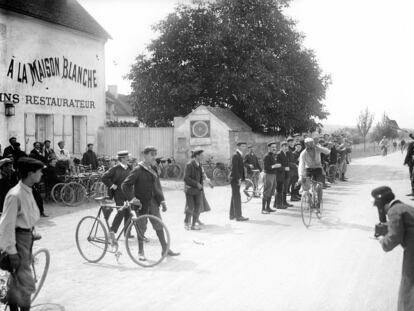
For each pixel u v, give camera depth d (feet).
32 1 62.28
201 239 29.48
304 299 18.29
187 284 20.36
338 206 43.09
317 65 92.12
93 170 55.16
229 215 37.91
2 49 55.47
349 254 25.34
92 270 22.75
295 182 47.39
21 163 15.25
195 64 89.40
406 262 14.10
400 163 104.32
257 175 50.16
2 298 15.76
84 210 42.91
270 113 88.79
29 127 59.62
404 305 13.97
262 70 80.84
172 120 93.66
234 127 77.41
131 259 24.53
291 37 88.12
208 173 72.54
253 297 18.57
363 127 180.45
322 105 96.17
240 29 83.87
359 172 81.00
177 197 51.72
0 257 15.06
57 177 47.37
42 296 19.01
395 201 14.94
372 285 20.04
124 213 24.82
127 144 78.43
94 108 73.72
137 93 90.84
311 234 30.78
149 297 18.74
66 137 66.95
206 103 93.45
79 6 75.56
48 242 29.30
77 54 69.00
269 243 28.22
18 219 15.20
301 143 55.72
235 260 24.29
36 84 60.85
